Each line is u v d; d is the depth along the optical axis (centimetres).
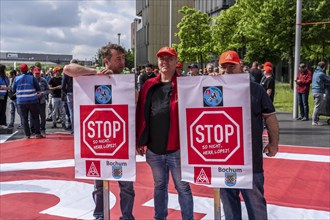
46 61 9625
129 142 346
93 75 352
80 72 362
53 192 606
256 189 357
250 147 309
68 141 1080
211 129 317
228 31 3256
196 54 3484
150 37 6234
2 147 1001
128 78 342
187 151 326
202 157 322
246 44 3100
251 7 2864
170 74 395
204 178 322
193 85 320
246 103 307
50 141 1080
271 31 2688
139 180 663
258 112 353
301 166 762
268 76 1081
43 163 811
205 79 315
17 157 875
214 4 4578
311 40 2634
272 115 356
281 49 2762
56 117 1374
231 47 3142
